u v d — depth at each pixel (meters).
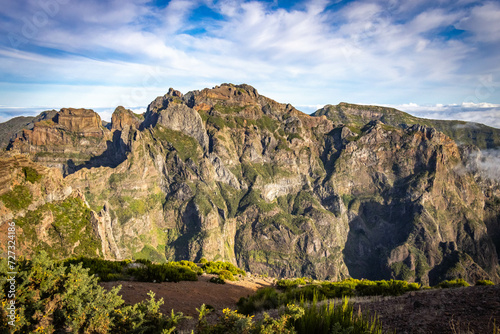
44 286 8.51
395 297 12.23
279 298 16.09
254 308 16.03
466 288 11.08
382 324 8.16
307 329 7.06
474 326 6.95
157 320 9.41
